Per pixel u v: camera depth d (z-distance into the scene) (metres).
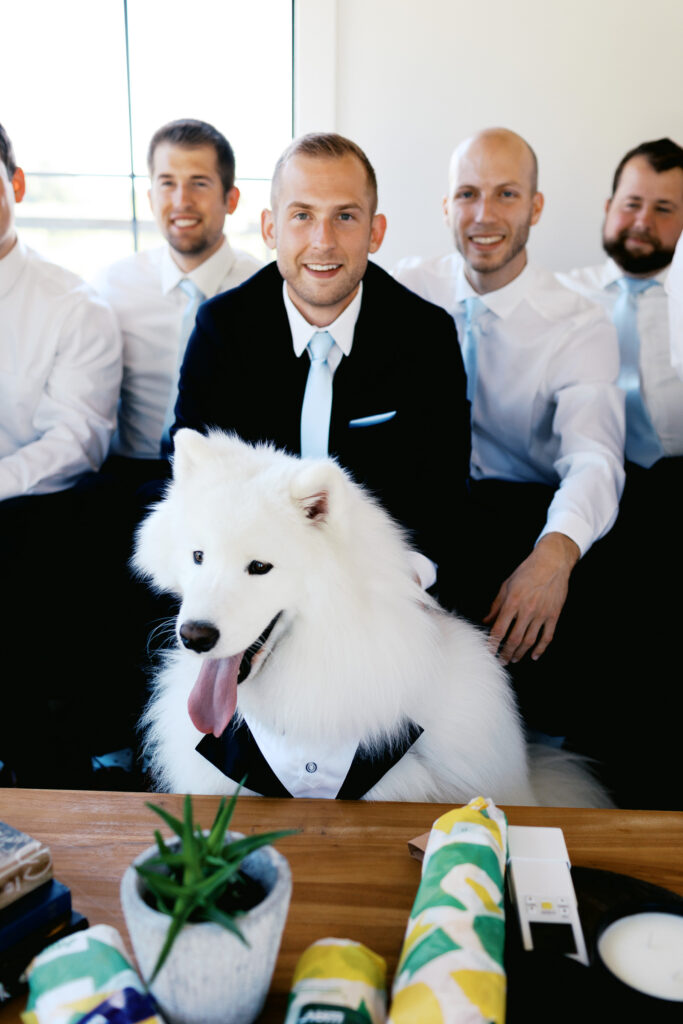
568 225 3.19
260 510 1.25
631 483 2.42
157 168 2.54
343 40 3.02
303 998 0.66
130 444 2.86
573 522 1.89
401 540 1.47
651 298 2.74
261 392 1.93
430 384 1.91
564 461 2.20
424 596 1.40
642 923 0.72
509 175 2.33
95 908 0.89
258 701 1.31
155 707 1.57
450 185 2.49
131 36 3.11
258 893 0.70
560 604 1.81
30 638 2.14
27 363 2.44
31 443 2.48
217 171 2.54
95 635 2.19
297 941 0.84
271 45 3.12
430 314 1.98
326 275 1.83
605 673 2.11
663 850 1.00
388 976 0.79
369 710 1.26
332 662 1.26
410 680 1.29
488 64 3.03
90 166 3.28
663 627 2.06
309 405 1.92
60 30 3.10
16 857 0.80
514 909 0.82
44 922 0.80
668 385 2.68
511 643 1.77
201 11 3.09
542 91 3.05
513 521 2.21
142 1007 0.65
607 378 2.38
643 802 1.92
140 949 0.64
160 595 2.03
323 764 1.30
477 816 0.86
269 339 1.94
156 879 0.64
